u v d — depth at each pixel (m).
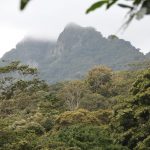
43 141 28.72
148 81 29.34
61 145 28.38
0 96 40.69
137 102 29.02
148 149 24.56
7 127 28.23
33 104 48.12
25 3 1.80
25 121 38.78
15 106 43.47
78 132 31.81
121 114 28.56
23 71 40.25
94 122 40.91
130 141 27.59
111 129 31.17
